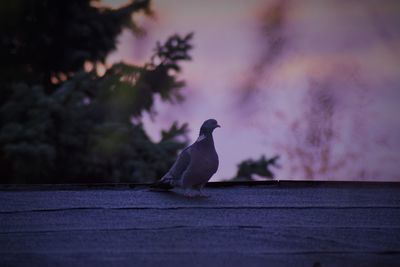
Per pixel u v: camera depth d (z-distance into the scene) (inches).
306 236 374.3
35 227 388.2
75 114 743.7
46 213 420.8
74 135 744.3
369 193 487.8
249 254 340.2
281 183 516.1
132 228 386.3
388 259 336.8
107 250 345.7
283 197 472.7
